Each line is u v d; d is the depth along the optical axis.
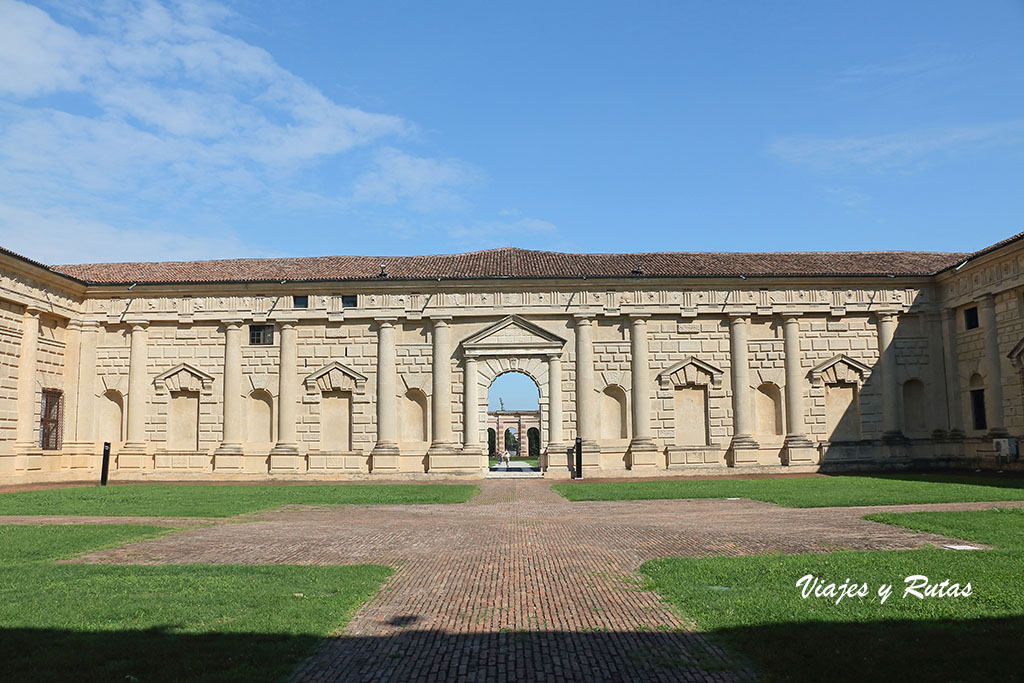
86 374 46.81
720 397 46.97
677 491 32.62
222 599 12.50
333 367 46.81
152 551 17.78
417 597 13.25
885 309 47.59
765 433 47.22
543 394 46.41
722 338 47.41
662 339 47.22
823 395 47.22
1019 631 10.20
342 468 45.81
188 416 47.16
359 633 11.09
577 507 27.64
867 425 47.09
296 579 14.15
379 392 46.50
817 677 8.87
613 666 9.57
